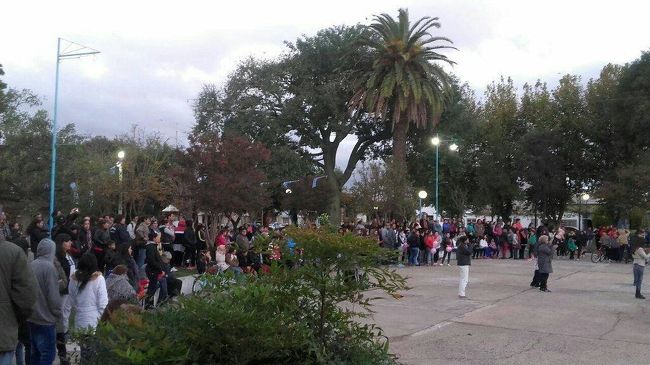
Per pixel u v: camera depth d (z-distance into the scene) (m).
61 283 7.83
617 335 10.52
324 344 4.64
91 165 35.00
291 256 4.70
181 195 23.47
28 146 36.81
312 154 43.00
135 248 13.23
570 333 10.65
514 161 48.56
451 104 39.88
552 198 49.06
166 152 37.03
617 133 44.66
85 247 13.86
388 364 4.86
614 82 46.81
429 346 9.52
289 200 38.81
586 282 19.27
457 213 49.38
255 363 4.24
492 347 9.47
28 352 6.73
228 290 4.42
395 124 34.91
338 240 4.55
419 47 32.72
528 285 17.98
